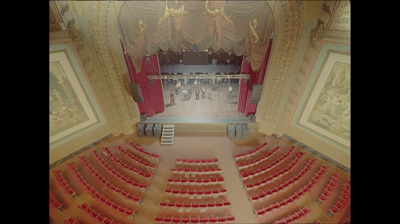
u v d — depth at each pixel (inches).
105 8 347.6
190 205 345.1
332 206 354.9
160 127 502.9
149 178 404.2
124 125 499.8
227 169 430.9
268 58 428.1
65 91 394.6
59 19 346.6
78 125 440.5
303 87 420.8
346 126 379.9
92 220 336.8
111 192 382.9
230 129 496.4
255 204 361.7
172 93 603.2
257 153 463.5
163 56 668.7
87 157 451.2
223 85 701.3
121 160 447.8
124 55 424.8
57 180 378.3
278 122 494.9
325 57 365.7
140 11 334.0
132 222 338.0
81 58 387.9
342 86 361.7
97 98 449.1
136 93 444.8
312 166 416.5
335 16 329.1
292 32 370.9
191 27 343.9
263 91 467.5
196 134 524.1
